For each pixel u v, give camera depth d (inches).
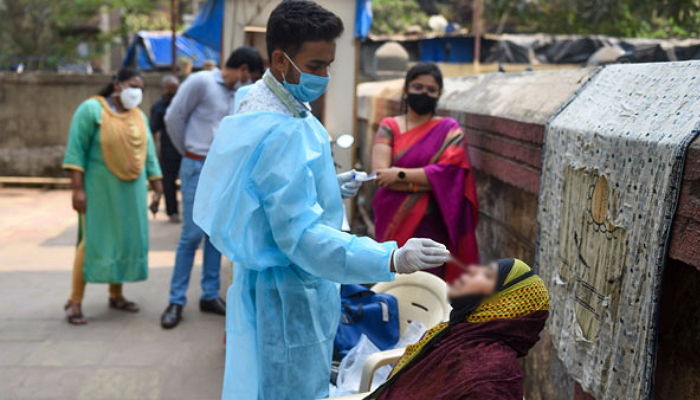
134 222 191.6
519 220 139.9
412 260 73.4
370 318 110.3
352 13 251.3
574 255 95.5
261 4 256.1
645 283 72.7
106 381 153.9
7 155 452.4
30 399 144.2
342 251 75.4
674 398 77.0
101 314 200.2
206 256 201.3
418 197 151.2
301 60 78.5
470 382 63.9
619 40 293.1
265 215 78.7
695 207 64.6
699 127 67.2
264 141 76.4
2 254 268.5
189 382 154.5
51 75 447.8
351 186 100.6
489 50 461.4
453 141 151.6
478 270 69.3
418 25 744.3
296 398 86.0
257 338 85.0
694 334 73.2
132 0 730.2
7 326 187.6
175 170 324.2
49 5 719.7
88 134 183.3
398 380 71.8
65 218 348.5
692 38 239.5
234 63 185.6
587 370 88.4
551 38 413.7
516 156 132.6
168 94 315.3
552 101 119.7
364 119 368.5
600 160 87.4
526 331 67.6
